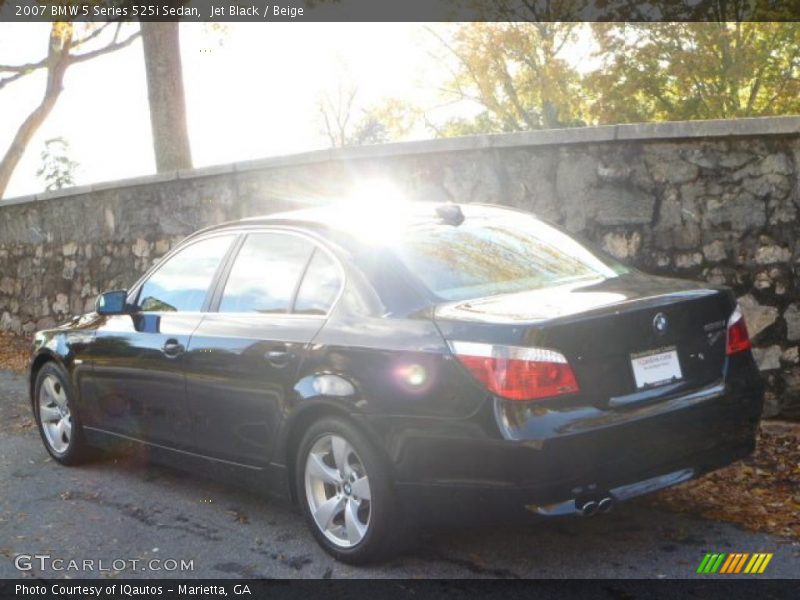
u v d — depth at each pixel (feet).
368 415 14.16
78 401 21.03
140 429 19.35
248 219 18.37
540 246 16.65
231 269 17.94
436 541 15.74
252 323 16.72
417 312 14.38
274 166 30.68
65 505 18.93
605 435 13.05
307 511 15.61
